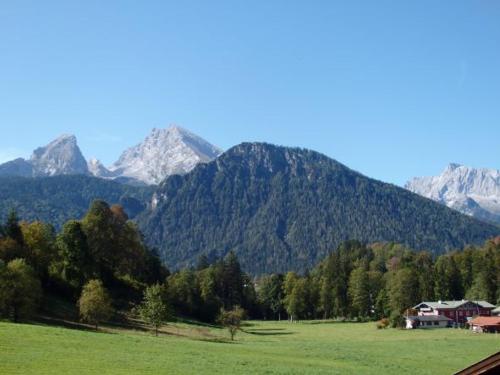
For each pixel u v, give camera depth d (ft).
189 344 254.88
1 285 290.15
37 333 227.20
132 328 339.16
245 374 179.32
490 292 645.10
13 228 405.80
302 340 385.50
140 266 501.15
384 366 236.84
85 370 164.35
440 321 556.92
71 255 414.41
